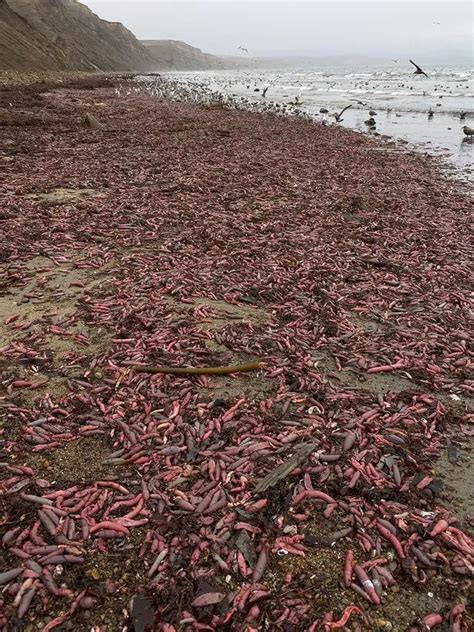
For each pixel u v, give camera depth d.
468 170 9.62
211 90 32.81
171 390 2.69
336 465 2.24
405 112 20.02
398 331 3.44
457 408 2.72
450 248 5.18
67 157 9.15
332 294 3.96
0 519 1.92
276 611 1.63
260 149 11.03
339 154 10.88
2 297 3.71
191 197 6.72
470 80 42.00
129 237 5.05
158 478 2.12
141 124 14.14
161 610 1.61
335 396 2.71
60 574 1.72
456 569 1.79
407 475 2.21
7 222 5.30
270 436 2.39
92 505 1.99
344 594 1.70
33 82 26.38
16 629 1.56
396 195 7.44
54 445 2.29
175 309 3.59
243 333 3.29
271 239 5.14
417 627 1.60
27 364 2.89
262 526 1.93
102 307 3.54
